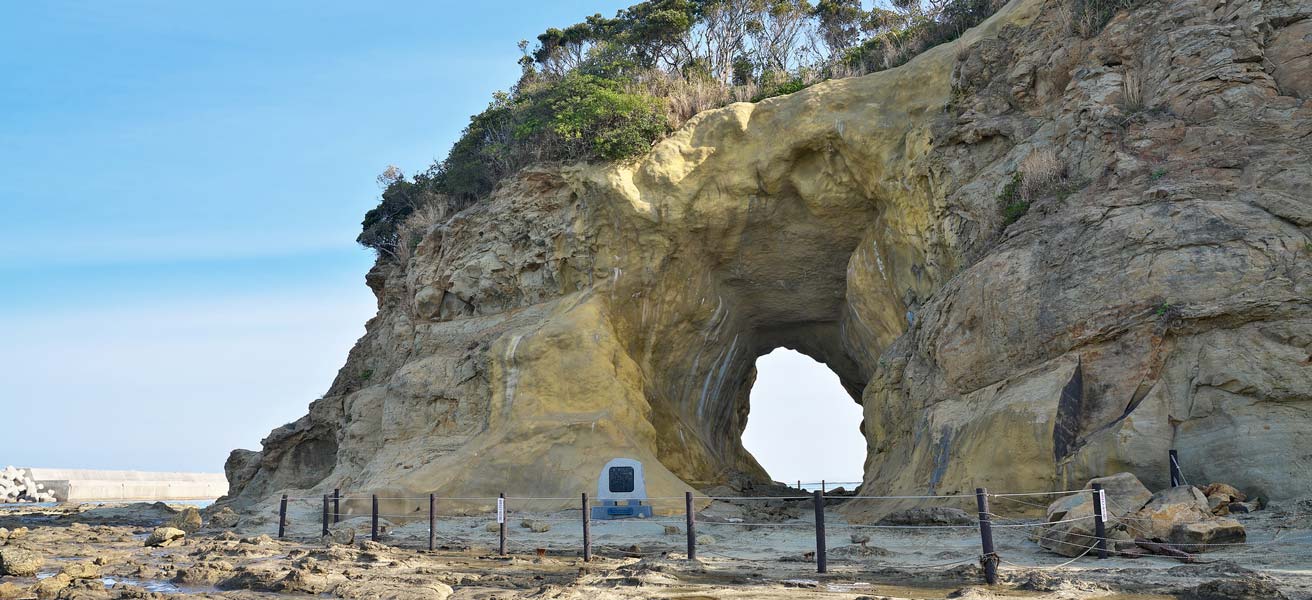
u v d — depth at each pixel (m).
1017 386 18.84
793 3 47.72
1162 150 20.03
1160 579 10.36
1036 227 20.61
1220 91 20.06
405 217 44.31
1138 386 17.11
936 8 46.25
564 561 14.60
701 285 31.98
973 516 17.02
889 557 13.77
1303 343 15.87
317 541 19.09
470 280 33.38
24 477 72.44
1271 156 18.55
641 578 11.34
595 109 31.61
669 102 33.50
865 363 32.53
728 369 35.72
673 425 31.53
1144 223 18.27
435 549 16.81
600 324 29.78
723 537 18.23
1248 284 16.66
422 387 31.38
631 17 48.78
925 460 20.88
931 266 25.75
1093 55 23.27
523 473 26.47
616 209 30.66
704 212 30.41
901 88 28.58
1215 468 15.67
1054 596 9.64
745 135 30.41
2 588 11.69
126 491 76.81
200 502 68.25
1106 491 14.46
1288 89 19.88
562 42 50.00
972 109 25.67
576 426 27.19
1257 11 20.77
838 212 29.97
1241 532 12.43
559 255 31.89
